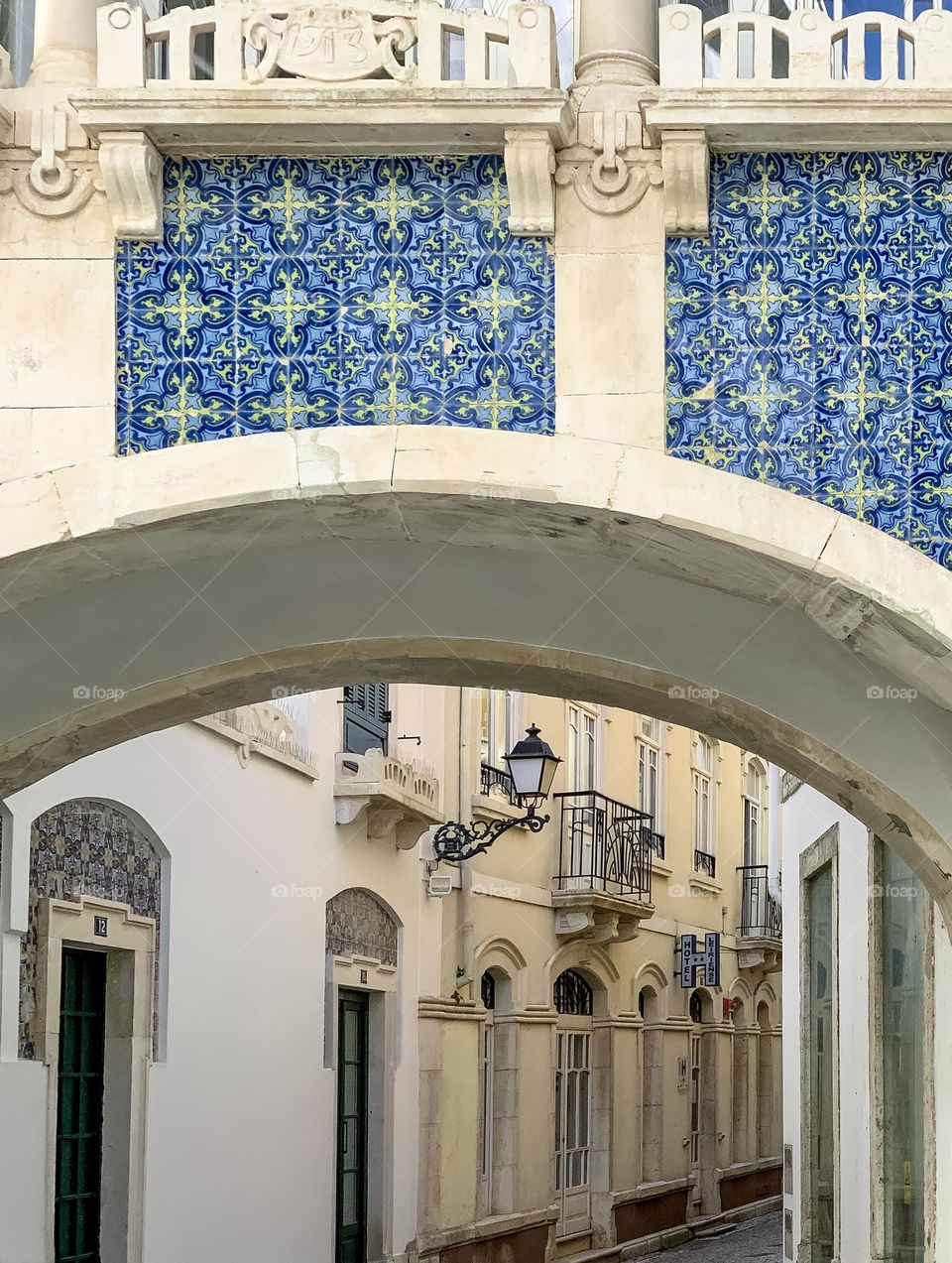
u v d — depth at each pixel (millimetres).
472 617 8523
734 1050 26484
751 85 6680
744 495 6648
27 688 8453
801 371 6781
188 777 12234
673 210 6781
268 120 6688
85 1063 11273
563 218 6848
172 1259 11766
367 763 14773
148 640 8336
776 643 7980
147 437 6809
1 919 9992
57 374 6824
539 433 6750
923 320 6793
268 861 13508
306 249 6887
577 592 8086
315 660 8812
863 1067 10641
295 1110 13852
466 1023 17656
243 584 7988
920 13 7270
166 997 11859
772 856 22547
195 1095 12211
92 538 6762
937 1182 8742
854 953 10992
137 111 6691
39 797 10344
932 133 6754
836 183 6867
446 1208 16938
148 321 6863
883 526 6691
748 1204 26219
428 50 6766
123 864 11492
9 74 7020
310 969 14227
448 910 17359
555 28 7137
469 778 17484
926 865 8461
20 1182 10047
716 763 25766
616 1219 21000
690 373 6777
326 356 6836
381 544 7625
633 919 21109
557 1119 20203
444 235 6867
